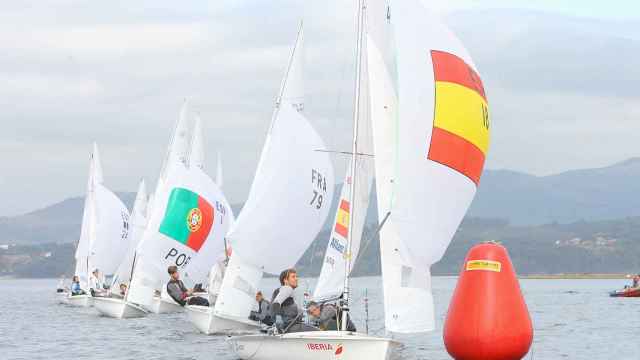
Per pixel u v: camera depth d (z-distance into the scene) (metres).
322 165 65.50
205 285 110.69
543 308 136.62
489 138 43.22
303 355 45.28
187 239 89.38
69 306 132.75
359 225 55.69
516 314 36.38
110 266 129.38
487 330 36.03
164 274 90.62
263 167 64.75
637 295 187.00
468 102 41.78
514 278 36.88
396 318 42.00
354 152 47.19
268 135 65.38
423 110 41.31
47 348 65.44
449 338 37.12
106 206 128.88
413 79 41.44
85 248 139.38
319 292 67.31
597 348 68.06
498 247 37.09
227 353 58.47
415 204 41.34
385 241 42.25
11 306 140.00
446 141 41.28
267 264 64.88
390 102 43.91
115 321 90.81
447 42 42.44
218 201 90.38
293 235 64.88
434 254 41.97
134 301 93.06
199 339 67.12
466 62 42.75
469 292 36.69
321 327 47.09
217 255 91.12
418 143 41.28
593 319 105.94
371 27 46.69
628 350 66.44
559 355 62.94
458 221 42.28
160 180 105.88
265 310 66.19
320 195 65.56
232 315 65.56
